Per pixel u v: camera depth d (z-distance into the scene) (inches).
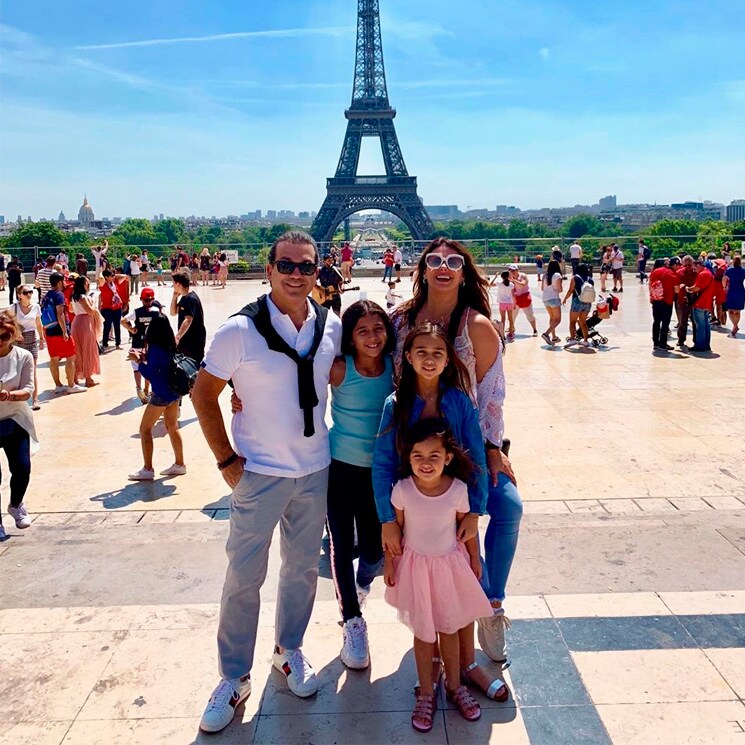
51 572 219.6
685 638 175.6
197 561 225.9
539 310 891.4
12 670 167.0
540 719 149.6
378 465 155.9
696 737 142.6
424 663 151.6
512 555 169.6
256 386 153.6
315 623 189.9
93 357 510.0
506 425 387.9
